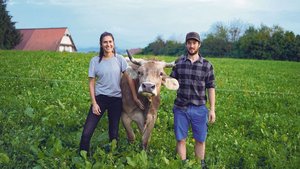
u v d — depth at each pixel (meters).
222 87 19.92
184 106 7.28
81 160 6.81
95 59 7.55
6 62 27.12
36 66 24.95
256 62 55.28
